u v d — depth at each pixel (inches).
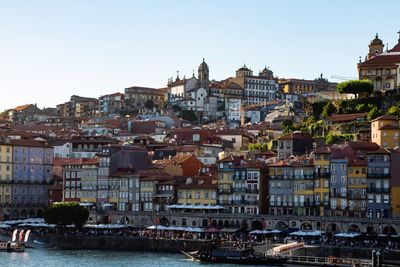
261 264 7332.7
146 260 7701.8
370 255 7224.4
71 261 7632.9
